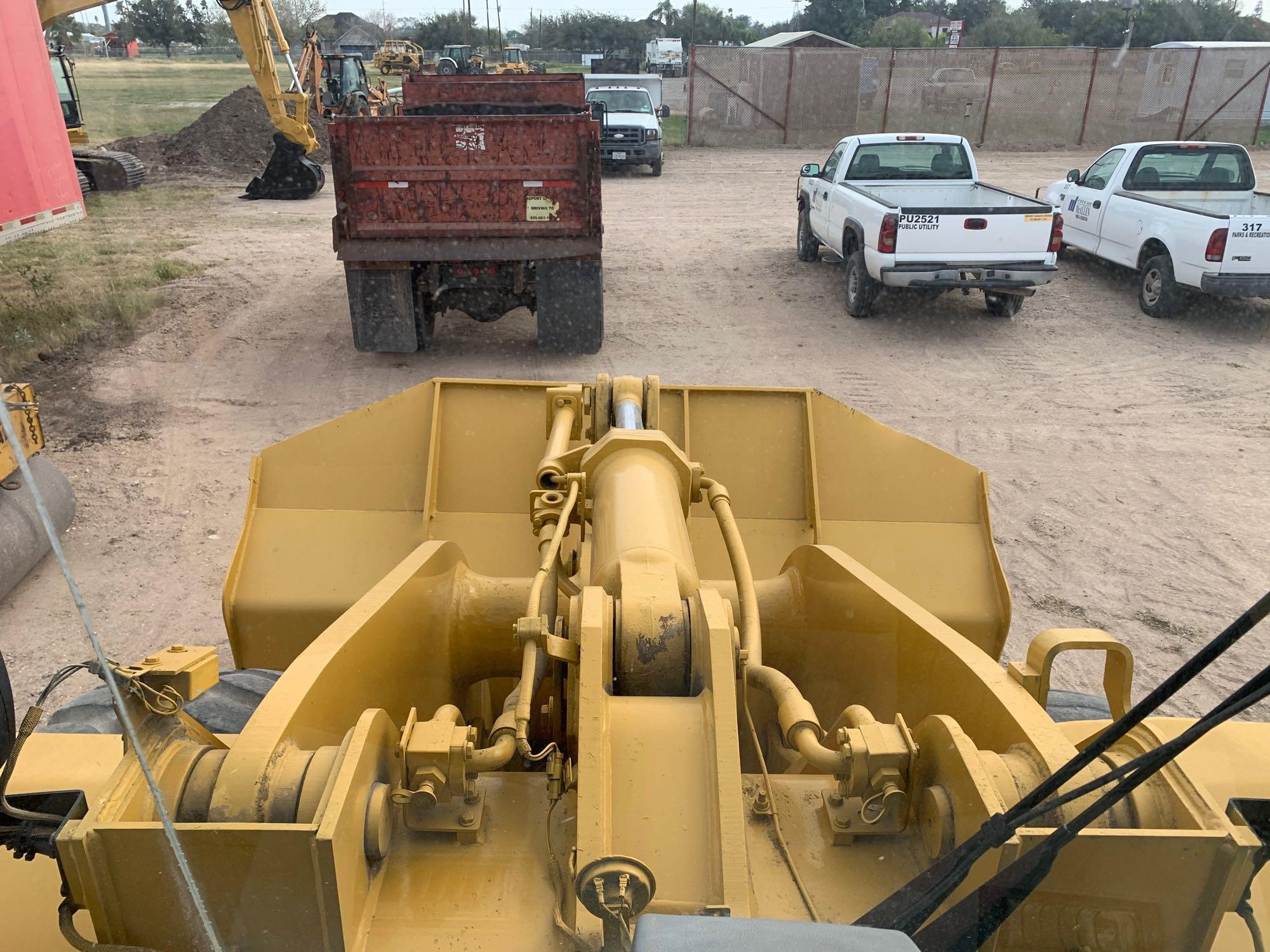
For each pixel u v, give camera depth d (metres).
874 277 11.52
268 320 11.60
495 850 2.08
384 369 9.98
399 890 1.97
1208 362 10.80
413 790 2.04
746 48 29.75
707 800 1.89
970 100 30.11
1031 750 1.98
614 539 2.46
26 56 5.27
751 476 4.13
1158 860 1.72
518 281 10.10
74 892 1.74
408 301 9.98
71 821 1.71
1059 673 5.08
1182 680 1.17
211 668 1.95
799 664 3.41
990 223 11.02
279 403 8.97
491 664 3.21
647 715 2.01
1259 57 29.00
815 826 2.15
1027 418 9.04
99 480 7.21
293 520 4.00
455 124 9.26
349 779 1.83
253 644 3.88
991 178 22.55
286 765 1.92
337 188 9.39
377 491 4.06
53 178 5.52
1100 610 5.77
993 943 1.71
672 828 1.85
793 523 4.06
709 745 1.95
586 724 1.95
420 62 33.22
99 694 3.41
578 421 3.67
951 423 8.87
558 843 2.09
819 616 3.27
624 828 1.85
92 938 1.99
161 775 1.85
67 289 11.87
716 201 20.22
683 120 34.91
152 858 1.71
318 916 1.75
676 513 2.62
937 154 13.18
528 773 2.37
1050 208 11.03
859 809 2.13
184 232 16.30
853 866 2.03
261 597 3.84
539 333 10.35
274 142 20.67
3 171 5.05
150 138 23.16
